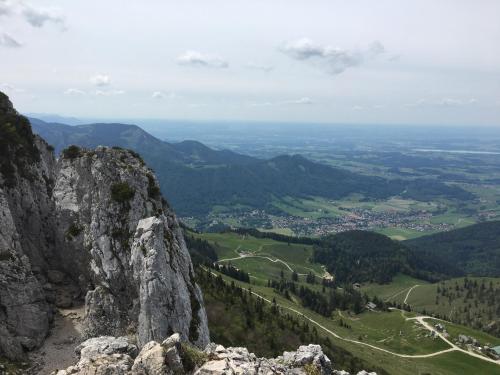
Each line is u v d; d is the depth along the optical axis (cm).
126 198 8681
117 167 9050
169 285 7444
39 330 7675
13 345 7044
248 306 15838
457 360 19700
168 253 7975
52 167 11288
